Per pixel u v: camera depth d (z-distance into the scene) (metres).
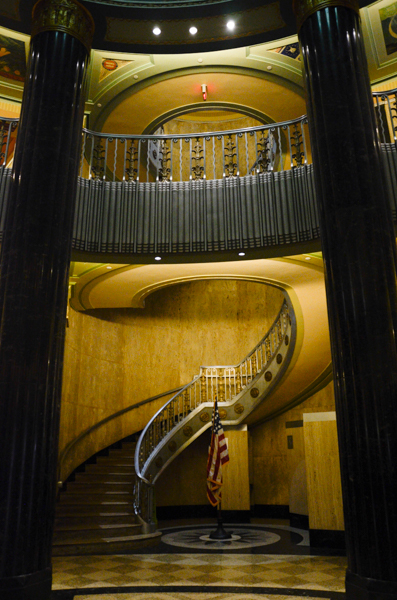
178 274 9.99
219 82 11.33
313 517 9.14
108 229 8.48
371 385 4.85
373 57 10.75
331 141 5.71
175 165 15.36
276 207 8.29
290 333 11.27
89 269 9.48
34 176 5.82
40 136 5.99
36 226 5.63
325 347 11.41
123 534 9.20
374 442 4.71
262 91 11.51
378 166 5.64
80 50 6.63
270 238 8.20
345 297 5.20
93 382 13.00
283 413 13.79
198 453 13.81
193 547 8.96
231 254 8.53
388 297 5.11
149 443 12.05
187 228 8.51
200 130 15.82
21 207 5.70
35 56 6.43
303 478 11.51
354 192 5.45
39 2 6.62
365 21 10.15
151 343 14.53
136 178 9.06
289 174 8.34
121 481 11.52
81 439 12.41
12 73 11.24
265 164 8.87
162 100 11.75
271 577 6.63
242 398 12.61
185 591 5.90
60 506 9.99
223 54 10.81
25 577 4.60
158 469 11.77
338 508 9.01
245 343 14.91
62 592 5.84
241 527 11.58
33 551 4.76
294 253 8.45
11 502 4.79
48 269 5.57
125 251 8.43
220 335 15.04
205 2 6.99
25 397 5.09
